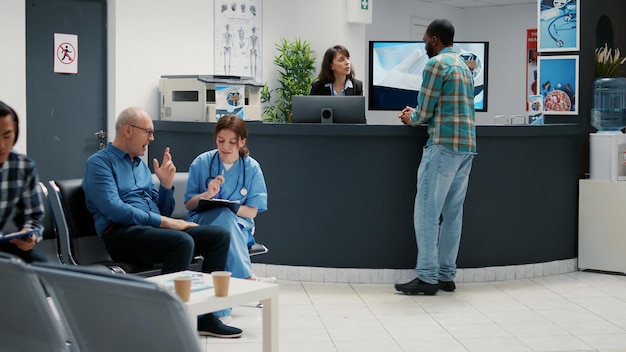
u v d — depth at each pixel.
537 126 6.02
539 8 6.55
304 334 4.47
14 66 6.54
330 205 5.84
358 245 5.84
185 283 3.00
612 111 6.49
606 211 6.30
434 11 12.30
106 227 4.28
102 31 7.23
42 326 2.47
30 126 6.82
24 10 6.57
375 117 11.19
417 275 5.56
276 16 8.52
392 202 5.81
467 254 5.94
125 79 7.25
